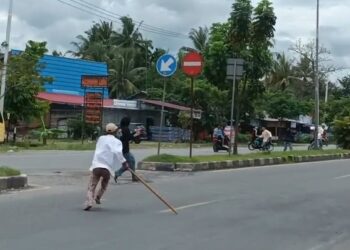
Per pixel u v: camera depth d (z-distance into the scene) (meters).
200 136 49.09
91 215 9.71
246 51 23.97
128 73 61.09
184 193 12.94
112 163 10.59
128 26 67.94
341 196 13.55
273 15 23.11
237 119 24.41
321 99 83.44
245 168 20.67
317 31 37.59
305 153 27.73
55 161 20.39
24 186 12.92
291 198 12.88
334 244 8.21
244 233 8.70
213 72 32.44
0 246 7.20
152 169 18.23
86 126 38.50
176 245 7.64
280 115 61.69
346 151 32.69
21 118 31.83
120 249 7.29
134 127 45.44
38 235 7.93
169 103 50.84
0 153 24.50
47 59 44.06
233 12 23.30
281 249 7.71
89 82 32.59
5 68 29.28
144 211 10.34
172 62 17.86
